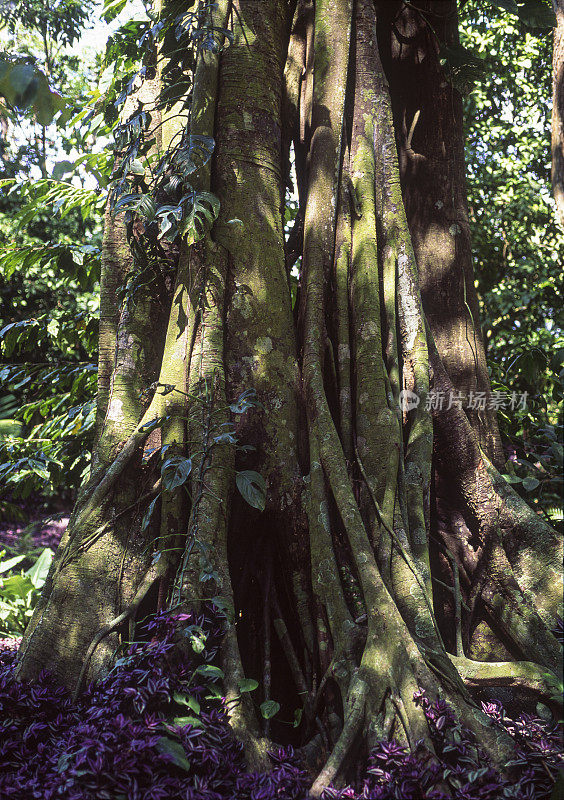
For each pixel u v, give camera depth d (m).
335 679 2.74
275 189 3.69
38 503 10.59
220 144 3.67
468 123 9.84
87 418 5.06
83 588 3.11
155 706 2.48
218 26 3.77
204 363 3.31
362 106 4.00
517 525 3.61
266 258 3.53
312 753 2.68
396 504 3.19
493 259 10.04
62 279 5.93
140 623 3.03
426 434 3.50
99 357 3.82
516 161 9.88
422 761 2.39
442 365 3.87
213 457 3.14
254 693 3.04
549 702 3.02
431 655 2.78
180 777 2.34
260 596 3.22
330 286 3.70
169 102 3.79
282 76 3.96
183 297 3.46
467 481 3.70
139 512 3.29
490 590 3.51
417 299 3.75
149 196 3.49
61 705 2.73
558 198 4.40
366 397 3.40
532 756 2.54
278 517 3.20
